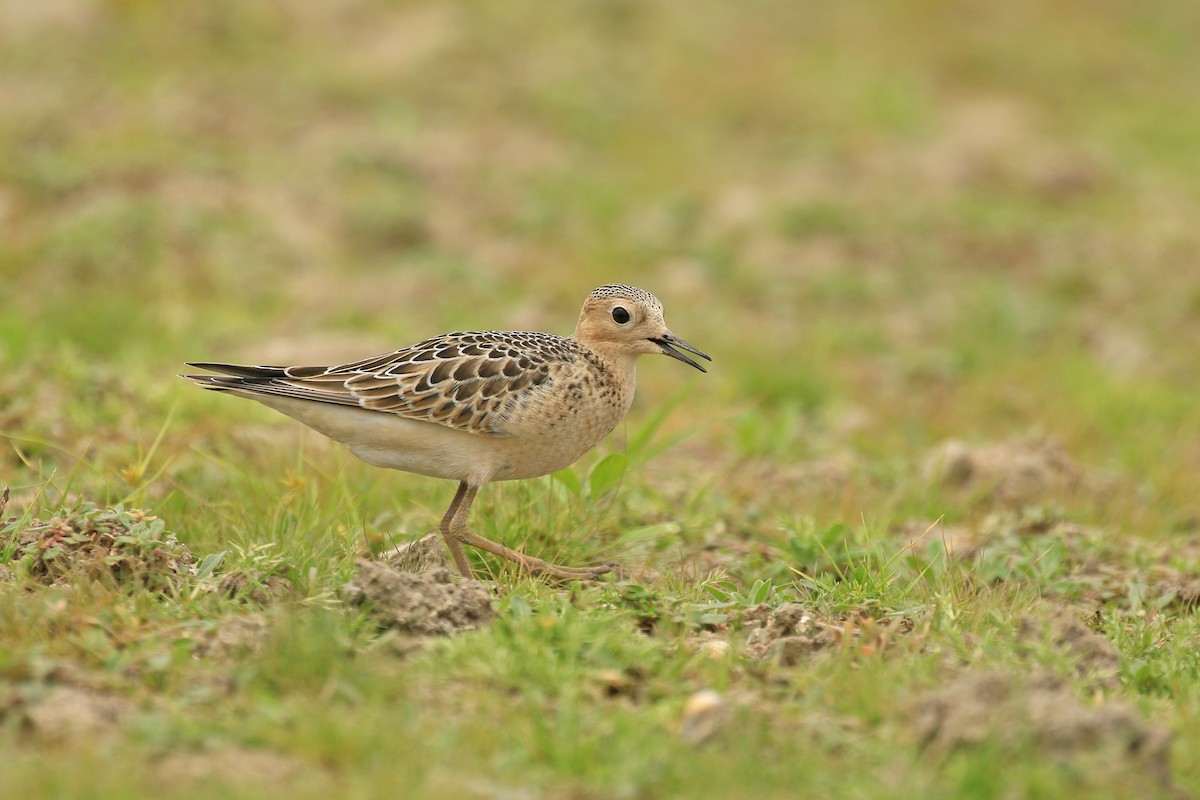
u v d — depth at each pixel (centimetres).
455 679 892
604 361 1169
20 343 1653
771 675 934
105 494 1245
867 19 3550
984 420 1880
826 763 819
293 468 1323
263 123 2652
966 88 3347
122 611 941
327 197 2377
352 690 858
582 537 1213
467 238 2397
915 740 837
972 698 828
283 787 753
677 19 3406
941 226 2556
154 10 2984
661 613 1033
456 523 1120
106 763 755
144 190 2248
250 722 811
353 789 747
